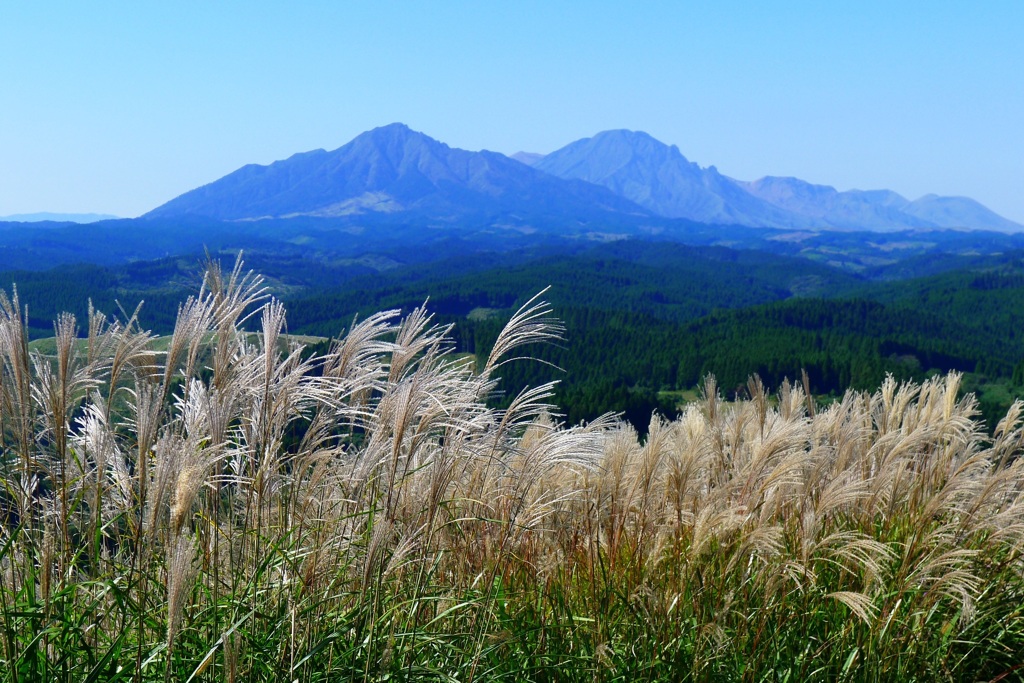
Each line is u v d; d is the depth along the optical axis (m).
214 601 3.63
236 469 3.88
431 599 3.93
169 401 3.69
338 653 3.70
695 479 4.81
